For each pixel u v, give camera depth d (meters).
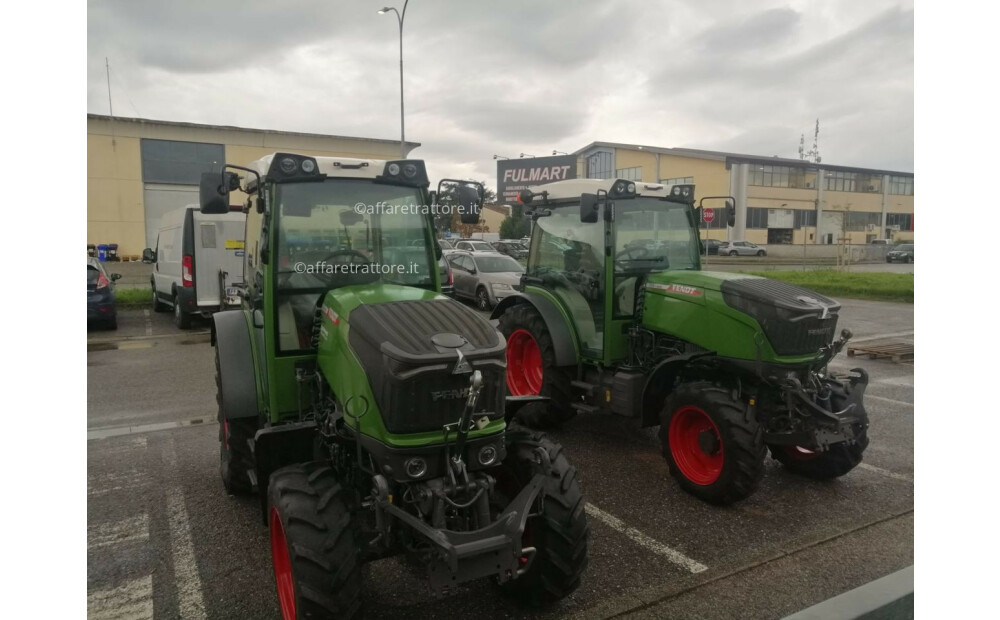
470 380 2.73
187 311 11.56
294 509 2.83
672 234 6.01
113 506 4.55
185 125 32.19
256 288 4.00
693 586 3.53
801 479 5.16
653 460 5.52
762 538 4.11
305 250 3.75
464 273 15.88
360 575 2.78
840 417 4.55
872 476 5.20
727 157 42.62
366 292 3.48
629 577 3.64
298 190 3.75
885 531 4.21
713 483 4.50
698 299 5.02
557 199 6.34
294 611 2.90
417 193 4.06
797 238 46.12
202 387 7.91
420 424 2.79
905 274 23.36
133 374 8.57
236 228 11.62
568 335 5.96
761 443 4.38
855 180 48.41
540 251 6.64
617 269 5.64
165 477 5.09
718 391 4.58
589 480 5.07
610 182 5.66
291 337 3.72
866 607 1.66
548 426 6.38
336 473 3.14
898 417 6.80
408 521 2.67
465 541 2.65
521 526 2.75
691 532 4.20
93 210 31.48
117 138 31.38
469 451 2.89
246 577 3.62
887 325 13.05
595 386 5.83
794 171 45.59
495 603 3.38
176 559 3.82
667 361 5.04
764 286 4.80
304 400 3.69
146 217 32.44
